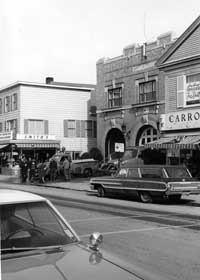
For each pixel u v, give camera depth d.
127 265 3.94
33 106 43.78
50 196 21.06
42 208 4.88
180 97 27.19
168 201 18.92
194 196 20.33
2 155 44.69
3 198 4.80
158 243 9.28
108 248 8.69
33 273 3.47
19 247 4.19
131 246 8.92
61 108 45.25
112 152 38.53
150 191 18.22
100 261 3.88
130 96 35.06
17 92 43.62
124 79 35.84
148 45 33.31
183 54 26.92
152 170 18.62
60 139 45.09
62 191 24.48
